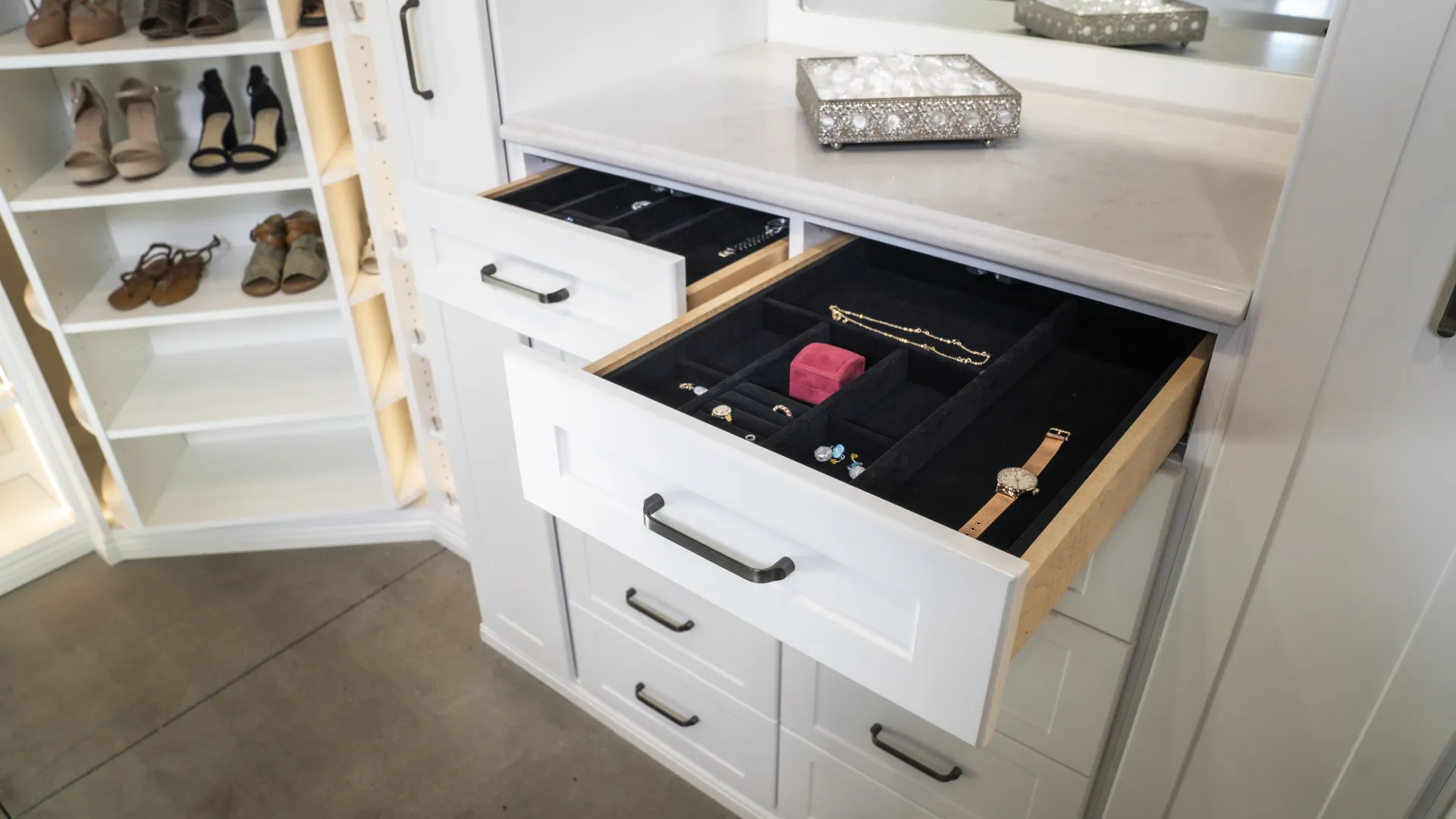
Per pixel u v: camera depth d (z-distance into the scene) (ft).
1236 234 3.02
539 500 3.13
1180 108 4.26
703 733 5.07
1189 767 3.50
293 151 6.18
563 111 4.37
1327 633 2.99
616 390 2.64
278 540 7.14
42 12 5.49
